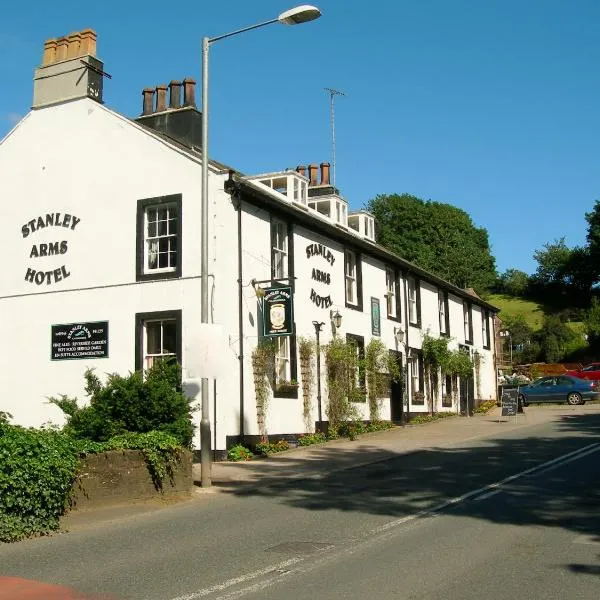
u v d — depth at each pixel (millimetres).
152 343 19625
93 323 20094
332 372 23266
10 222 21703
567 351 61750
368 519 10438
